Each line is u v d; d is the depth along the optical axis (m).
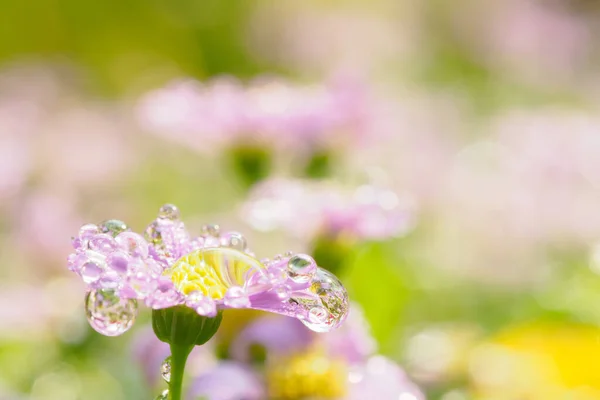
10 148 0.37
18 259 0.32
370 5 0.61
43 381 0.26
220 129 0.28
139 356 0.21
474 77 0.57
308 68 0.59
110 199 0.42
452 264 0.34
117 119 0.49
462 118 0.45
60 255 0.32
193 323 0.16
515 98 0.54
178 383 0.16
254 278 0.16
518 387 0.23
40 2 0.74
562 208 0.34
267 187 0.23
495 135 0.41
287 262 0.16
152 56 0.70
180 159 0.45
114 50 0.72
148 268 0.16
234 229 0.31
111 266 0.16
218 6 0.71
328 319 0.16
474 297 0.33
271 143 0.28
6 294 0.28
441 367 0.24
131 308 0.16
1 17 0.75
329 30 0.59
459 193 0.35
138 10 0.73
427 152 0.37
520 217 0.34
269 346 0.20
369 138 0.28
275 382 0.20
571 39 0.57
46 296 0.29
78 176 0.41
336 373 0.20
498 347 0.25
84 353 0.28
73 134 0.43
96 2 0.74
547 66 0.56
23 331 0.27
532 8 0.59
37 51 0.74
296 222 0.22
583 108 0.52
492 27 0.58
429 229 0.35
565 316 0.30
